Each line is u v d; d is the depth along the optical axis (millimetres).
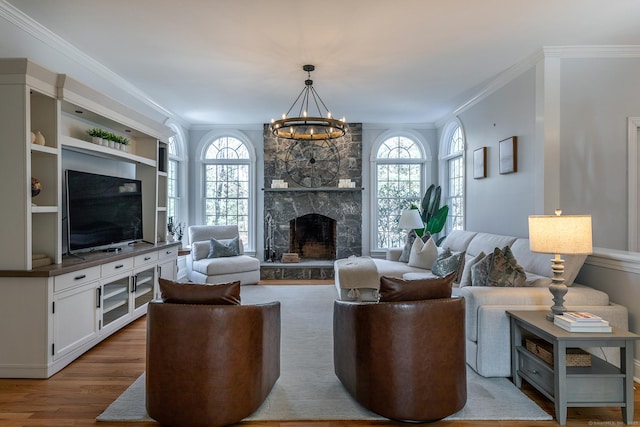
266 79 4613
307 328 3904
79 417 2225
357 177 7098
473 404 2350
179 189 6828
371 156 7137
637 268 2650
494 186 4855
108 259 3451
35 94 2912
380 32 3365
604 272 2990
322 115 6426
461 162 6348
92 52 3791
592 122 3814
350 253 7094
